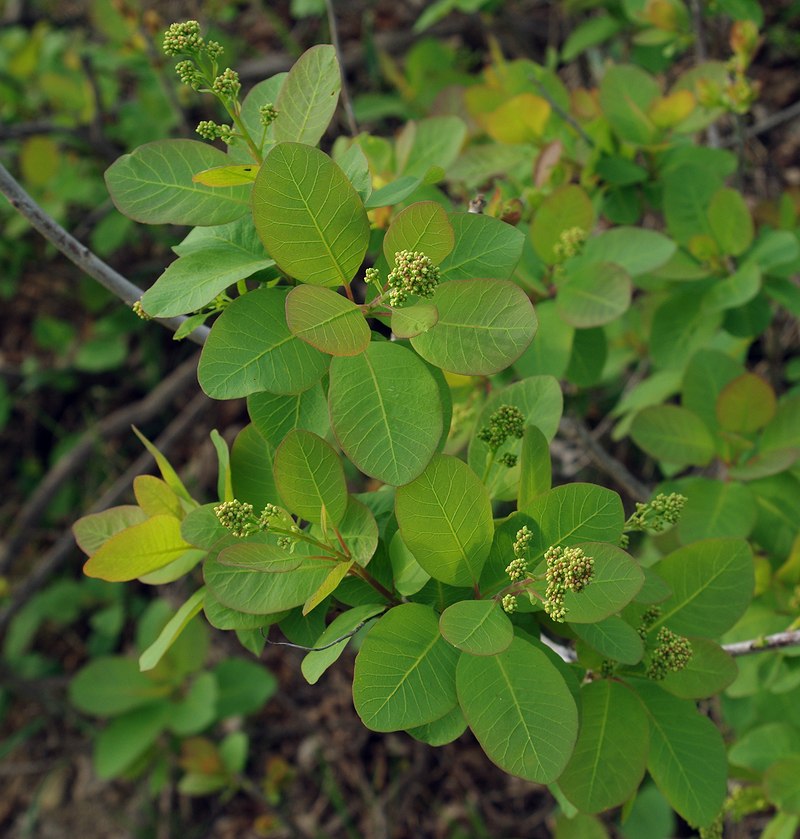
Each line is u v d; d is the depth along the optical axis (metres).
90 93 1.38
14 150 1.48
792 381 1.13
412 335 0.46
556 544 0.49
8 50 1.59
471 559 0.49
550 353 0.70
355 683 0.47
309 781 1.33
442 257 0.48
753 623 0.71
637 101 0.81
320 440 0.49
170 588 1.39
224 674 1.22
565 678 0.49
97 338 1.54
